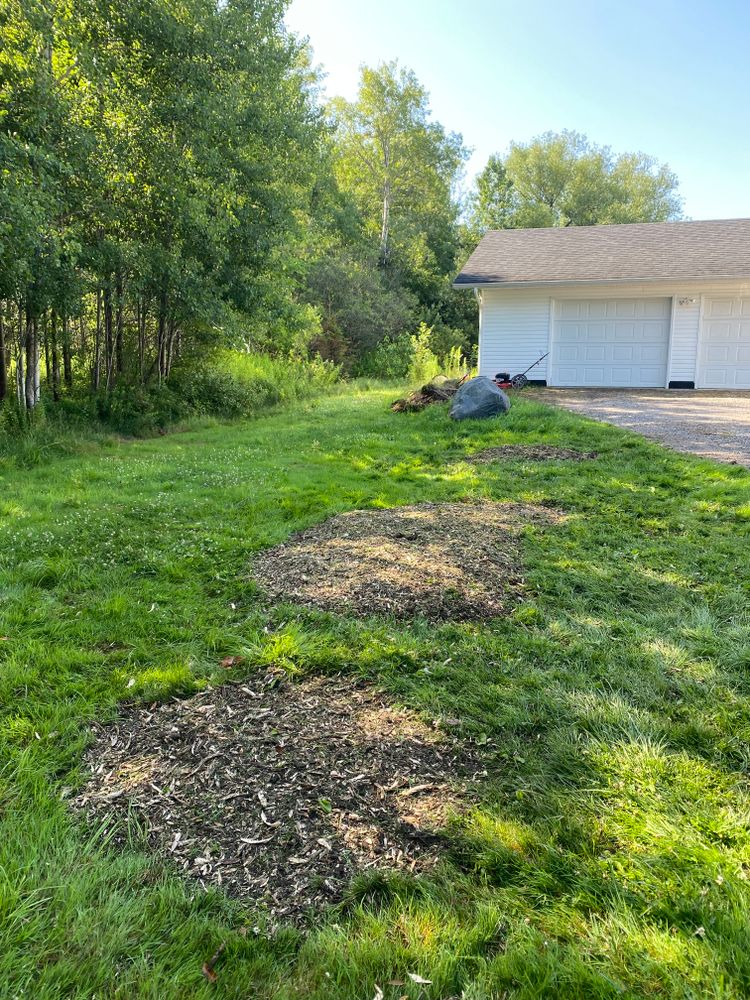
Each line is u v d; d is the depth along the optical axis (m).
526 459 7.24
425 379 20.72
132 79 10.45
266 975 1.47
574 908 1.62
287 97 14.73
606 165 43.56
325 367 21.33
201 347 15.20
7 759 2.21
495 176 36.97
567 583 3.69
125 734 2.38
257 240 12.67
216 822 1.94
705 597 3.46
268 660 2.87
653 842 1.80
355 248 27.19
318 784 2.10
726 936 1.50
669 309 14.72
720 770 2.10
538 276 14.87
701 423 9.23
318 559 4.09
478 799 2.02
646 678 2.67
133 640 3.09
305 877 1.75
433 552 4.13
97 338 11.85
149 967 1.47
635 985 1.41
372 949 1.51
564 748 2.23
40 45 8.62
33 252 8.05
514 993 1.40
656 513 5.00
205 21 10.71
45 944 1.51
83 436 9.69
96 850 1.83
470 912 1.63
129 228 10.99
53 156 8.20
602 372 15.37
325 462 7.75
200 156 11.15
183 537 4.71
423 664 2.84
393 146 30.02
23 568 4.00
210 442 9.94
